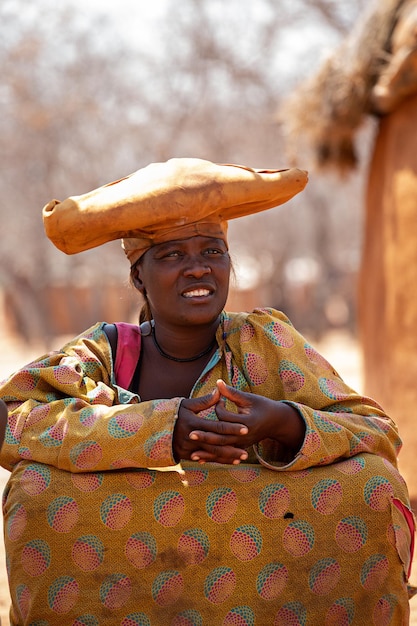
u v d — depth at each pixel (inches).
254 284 1526.8
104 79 1127.6
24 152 1170.6
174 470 129.7
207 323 138.7
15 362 1086.4
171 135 1126.4
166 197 130.6
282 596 127.6
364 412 138.4
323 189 1315.2
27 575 127.3
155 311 140.7
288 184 135.2
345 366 866.1
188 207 131.0
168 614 126.6
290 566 127.7
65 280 1608.0
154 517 126.8
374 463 131.5
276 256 1429.6
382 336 284.8
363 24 295.6
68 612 126.7
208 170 132.7
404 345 271.9
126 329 144.9
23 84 1098.1
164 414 124.3
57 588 127.0
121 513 126.8
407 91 271.7
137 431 124.5
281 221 1419.8
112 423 126.1
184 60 1084.5
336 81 303.9
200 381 139.3
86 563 126.8
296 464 127.6
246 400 124.9
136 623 126.3
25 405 133.8
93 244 137.7
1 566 210.2
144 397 142.6
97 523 126.7
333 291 1512.1
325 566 128.2
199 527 127.0
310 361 139.7
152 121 1125.7
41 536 127.0
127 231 137.9
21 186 1233.4
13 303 1459.2
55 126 1148.5
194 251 135.9
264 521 127.4
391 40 284.8
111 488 127.6
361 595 129.3
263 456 136.9
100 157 1171.3
